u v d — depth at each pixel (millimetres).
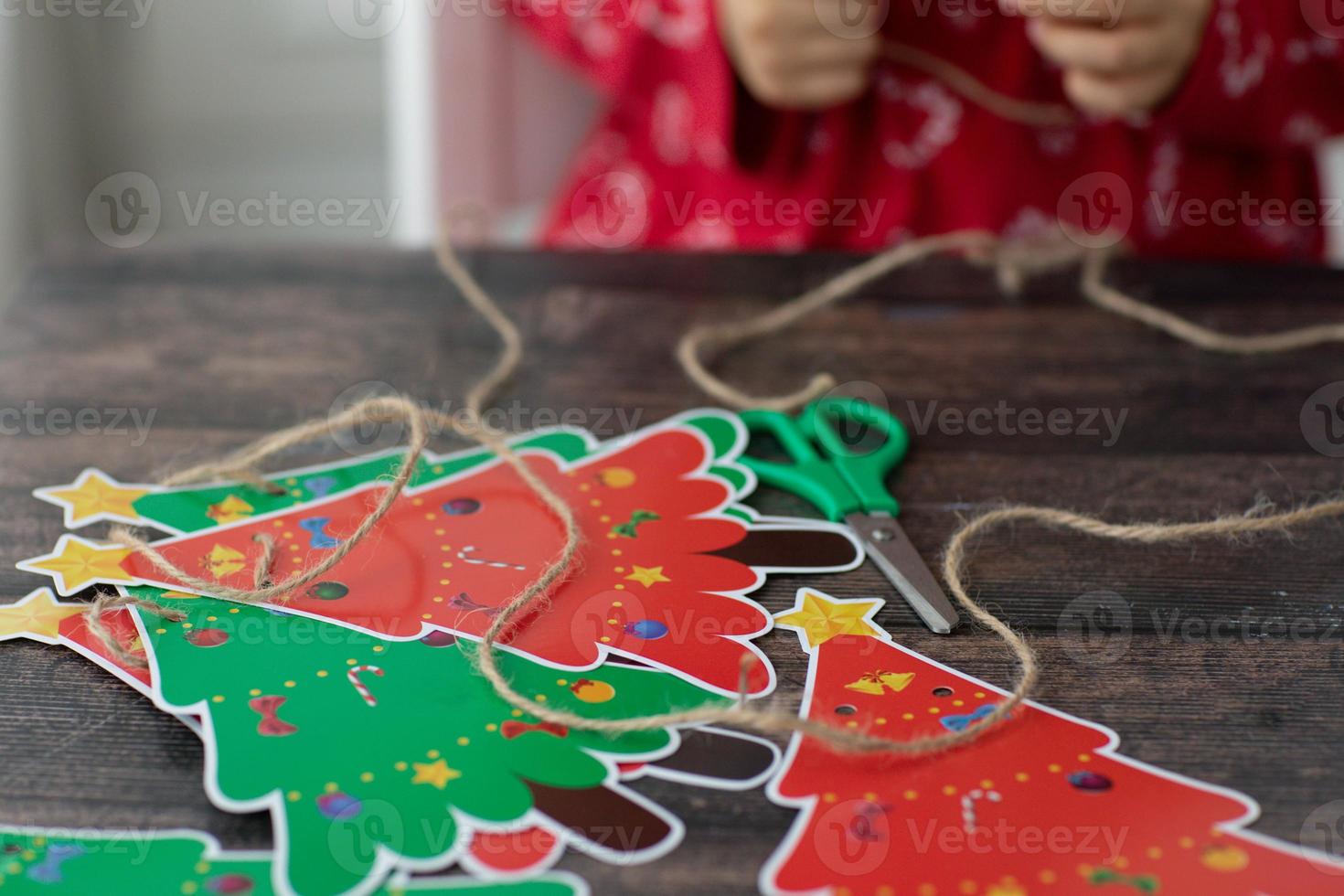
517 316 944
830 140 1164
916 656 718
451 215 1057
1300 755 680
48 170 1819
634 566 758
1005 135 1146
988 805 662
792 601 743
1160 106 1085
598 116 1345
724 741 682
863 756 677
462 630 723
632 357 909
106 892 634
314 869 640
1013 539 776
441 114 1223
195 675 701
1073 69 1050
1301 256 1182
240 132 2348
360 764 670
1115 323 941
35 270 979
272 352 906
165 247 1011
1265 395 876
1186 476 817
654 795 663
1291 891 638
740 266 1002
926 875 641
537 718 687
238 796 659
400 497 795
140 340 912
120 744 680
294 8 2357
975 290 976
